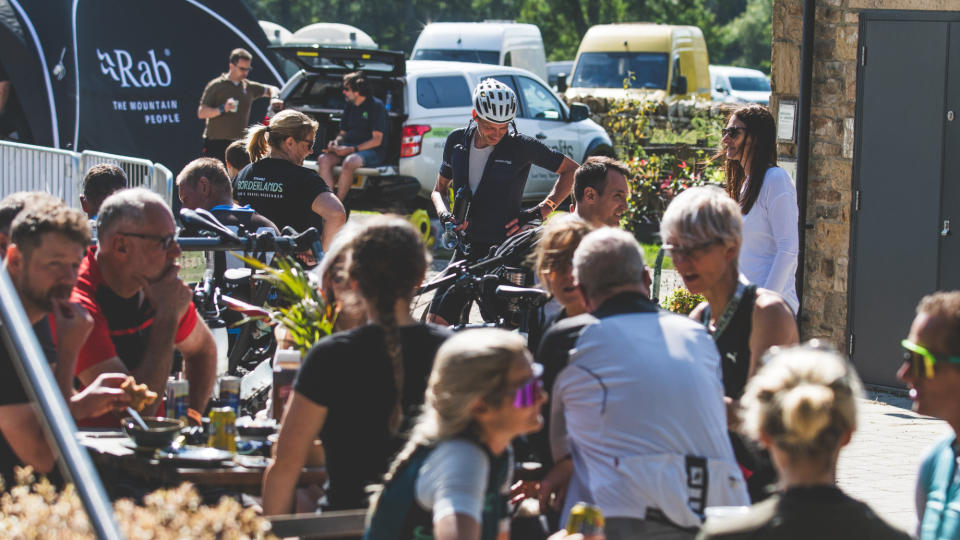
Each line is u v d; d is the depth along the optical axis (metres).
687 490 4.09
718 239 4.74
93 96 16.86
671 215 4.83
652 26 28.77
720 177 16.88
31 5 16.17
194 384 5.81
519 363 3.40
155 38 17.12
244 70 16.20
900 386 10.52
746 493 4.25
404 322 4.11
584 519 3.76
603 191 6.96
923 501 4.29
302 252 6.66
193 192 7.87
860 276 10.68
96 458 4.62
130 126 17.14
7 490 4.72
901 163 10.41
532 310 6.50
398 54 16.19
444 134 17.03
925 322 3.93
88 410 4.62
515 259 7.06
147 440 4.46
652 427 4.13
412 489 3.42
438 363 3.45
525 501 4.77
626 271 4.47
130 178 12.16
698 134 21.33
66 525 3.75
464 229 8.57
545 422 4.66
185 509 3.81
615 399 4.18
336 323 5.05
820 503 3.10
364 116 16.06
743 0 90.62
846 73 10.66
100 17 16.72
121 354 5.46
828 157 10.83
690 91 29.02
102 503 3.26
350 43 22.58
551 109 18.89
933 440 8.82
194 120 17.44
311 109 17.06
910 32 10.29
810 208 10.98
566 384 4.32
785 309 4.73
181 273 8.89
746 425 3.29
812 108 10.90
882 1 10.41
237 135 16.38
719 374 4.38
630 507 4.08
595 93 27.09
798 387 3.12
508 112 8.38
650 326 4.32
